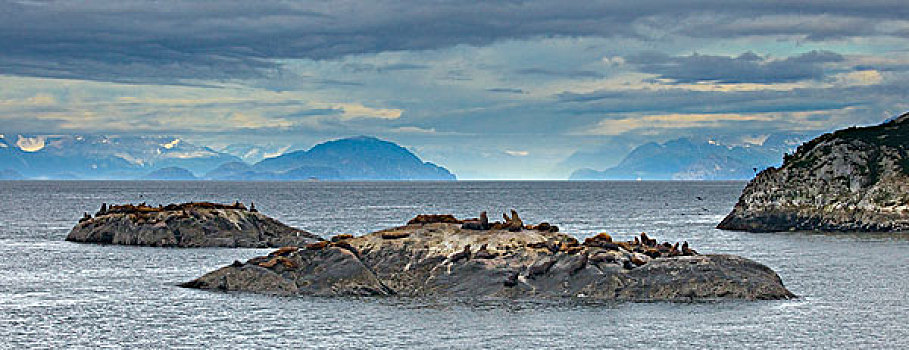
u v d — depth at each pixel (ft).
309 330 136.67
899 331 136.46
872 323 141.69
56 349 127.03
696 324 139.33
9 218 439.22
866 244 289.33
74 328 139.13
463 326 138.62
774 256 246.88
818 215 363.97
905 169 370.73
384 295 159.84
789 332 135.44
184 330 137.18
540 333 134.41
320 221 433.48
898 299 163.32
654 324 139.23
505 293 155.94
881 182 367.25
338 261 165.58
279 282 164.86
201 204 276.21
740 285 155.74
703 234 342.85
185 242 259.39
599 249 165.58
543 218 467.52
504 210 590.14
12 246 260.01
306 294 160.97
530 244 166.30
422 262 164.35
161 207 281.95
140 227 265.75
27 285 179.73
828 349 126.00
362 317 144.36
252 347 127.65
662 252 169.17
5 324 141.90
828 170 380.37
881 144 392.06
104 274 196.13
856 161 381.81
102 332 136.36
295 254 171.32
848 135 407.64
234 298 160.25
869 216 354.95
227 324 140.56
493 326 138.51
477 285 158.20
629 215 497.87
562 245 165.99
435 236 170.40
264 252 245.24
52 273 198.08
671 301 152.97
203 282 171.22
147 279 187.73
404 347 127.44
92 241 273.33
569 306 150.51
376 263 166.09
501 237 167.94
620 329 136.46
